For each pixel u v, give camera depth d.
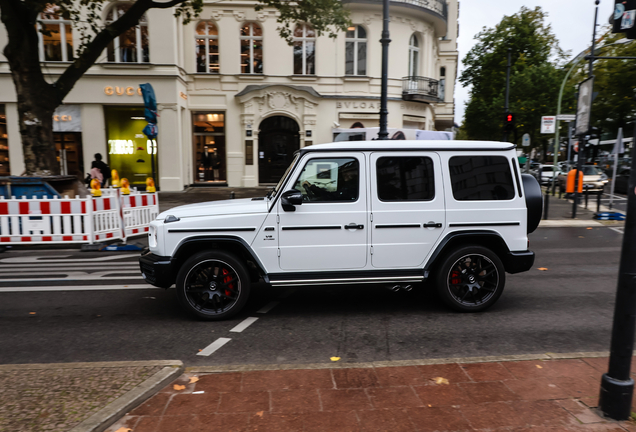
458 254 5.07
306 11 14.09
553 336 4.54
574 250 9.52
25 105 11.09
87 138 20.30
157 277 4.87
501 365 3.58
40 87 11.20
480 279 5.20
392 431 2.67
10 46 10.78
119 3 19.88
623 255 2.76
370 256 4.99
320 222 4.90
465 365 3.58
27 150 11.23
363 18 22.47
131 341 4.42
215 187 23.03
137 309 5.45
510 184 5.16
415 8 22.81
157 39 19.80
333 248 4.94
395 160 5.00
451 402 3.01
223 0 21.81
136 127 20.91
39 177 9.79
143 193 11.23
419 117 24.66
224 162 23.22
